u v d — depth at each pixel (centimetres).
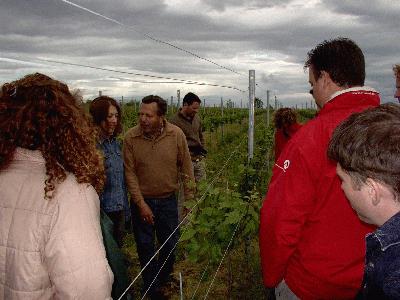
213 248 330
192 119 588
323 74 199
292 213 183
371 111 109
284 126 559
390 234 94
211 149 1535
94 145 150
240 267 458
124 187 377
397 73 341
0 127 137
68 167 138
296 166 183
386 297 90
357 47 197
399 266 90
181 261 468
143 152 383
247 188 528
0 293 135
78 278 128
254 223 346
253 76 552
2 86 143
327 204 179
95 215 141
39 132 136
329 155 114
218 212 330
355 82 195
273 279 199
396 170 99
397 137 100
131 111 2202
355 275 182
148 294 397
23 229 131
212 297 402
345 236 180
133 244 541
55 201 133
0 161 139
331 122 181
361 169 103
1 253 133
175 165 397
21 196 135
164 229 405
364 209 110
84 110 152
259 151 956
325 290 190
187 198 414
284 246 187
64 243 129
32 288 132
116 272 181
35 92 139
